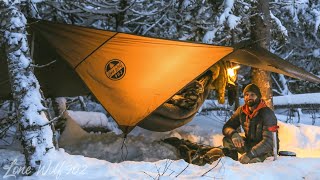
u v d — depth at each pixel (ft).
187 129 26.81
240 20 30.63
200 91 22.36
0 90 21.38
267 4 26.61
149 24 34.50
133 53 18.43
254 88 18.24
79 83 23.85
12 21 14.53
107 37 18.67
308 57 53.52
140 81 18.03
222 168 14.43
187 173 14.66
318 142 25.91
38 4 29.73
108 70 18.31
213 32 32.24
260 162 16.55
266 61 20.03
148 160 19.67
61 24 18.90
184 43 18.42
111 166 14.44
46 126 14.42
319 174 14.71
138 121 17.89
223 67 23.63
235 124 19.52
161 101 17.76
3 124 25.08
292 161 15.88
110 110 18.02
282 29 30.81
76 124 24.36
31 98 14.29
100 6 30.81
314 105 37.70
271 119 17.62
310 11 48.80
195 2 32.81
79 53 18.75
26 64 14.42
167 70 18.04
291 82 54.60
